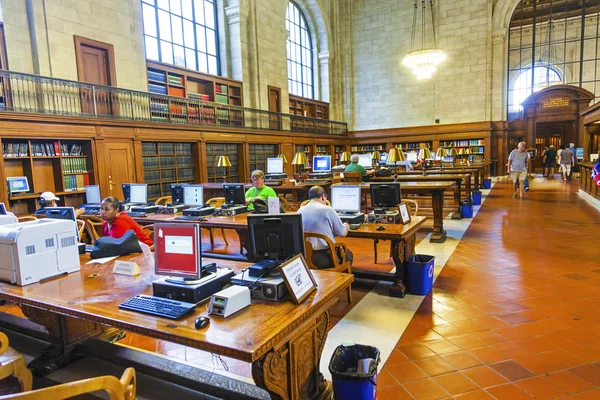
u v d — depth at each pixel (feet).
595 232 20.47
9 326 10.60
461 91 57.41
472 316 10.81
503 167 56.95
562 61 71.72
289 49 57.57
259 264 6.93
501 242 19.17
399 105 62.13
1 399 3.76
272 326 5.50
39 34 25.27
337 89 65.10
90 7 28.45
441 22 57.77
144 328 5.62
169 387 8.12
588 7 64.34
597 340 9.25
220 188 28.04
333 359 7.06
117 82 30.45
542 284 13.12
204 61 43.21
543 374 7.95
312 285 6.87
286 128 51.52
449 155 45.68
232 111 42.57
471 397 7.28
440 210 19.75
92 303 6.61
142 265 8.91
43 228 7.98
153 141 30.89
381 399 7.31
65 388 4.06
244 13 44.52
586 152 37.55
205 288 6.52
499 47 55.57
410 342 9.43
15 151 21.99
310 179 28.14
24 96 23.09
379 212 13.91
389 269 15.38
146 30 36.22
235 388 7.22
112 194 26.96
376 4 62.28
